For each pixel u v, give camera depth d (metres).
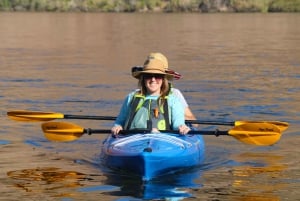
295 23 54.69
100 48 30.91
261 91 16.48
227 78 19.06
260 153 9.95
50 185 8.12
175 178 8.42
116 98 15.48
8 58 25.56
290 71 20.84
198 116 13.23
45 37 39.41
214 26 51.12
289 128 11.88
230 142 10.73
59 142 10.73
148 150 8.44
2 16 70.94
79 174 8.63
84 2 88.19
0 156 9.71
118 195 7.68
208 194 7.73
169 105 9.37
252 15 72.25
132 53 28.00
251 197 7.62
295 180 8.38
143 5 86.38
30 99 15.26
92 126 12.20
